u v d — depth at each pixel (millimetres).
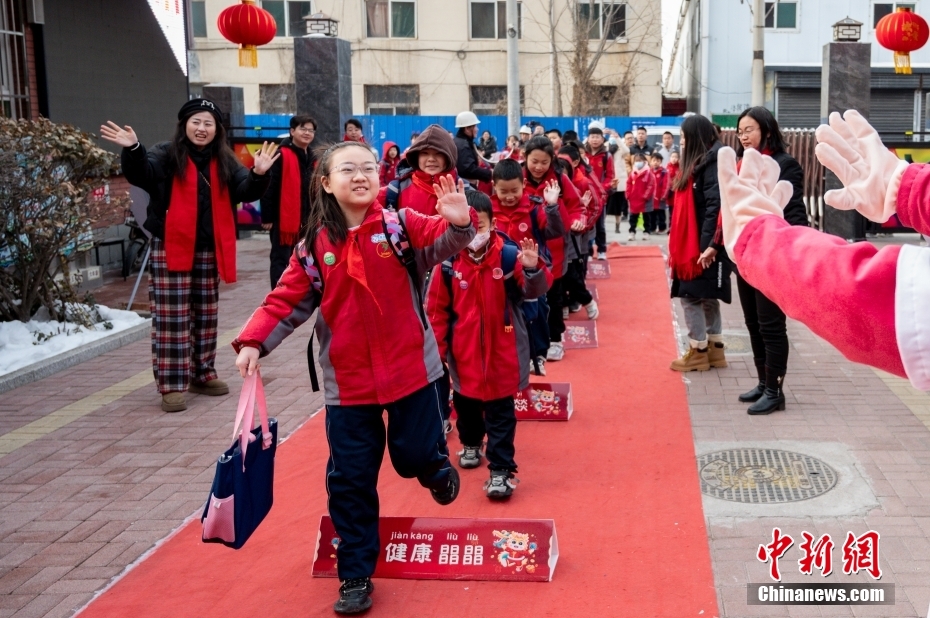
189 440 5914
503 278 4660
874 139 1654
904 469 4980
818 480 4863
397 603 3756
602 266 12078
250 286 11797
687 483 4902
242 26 11766
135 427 6203
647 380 7027
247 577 4043
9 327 8266
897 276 1210
